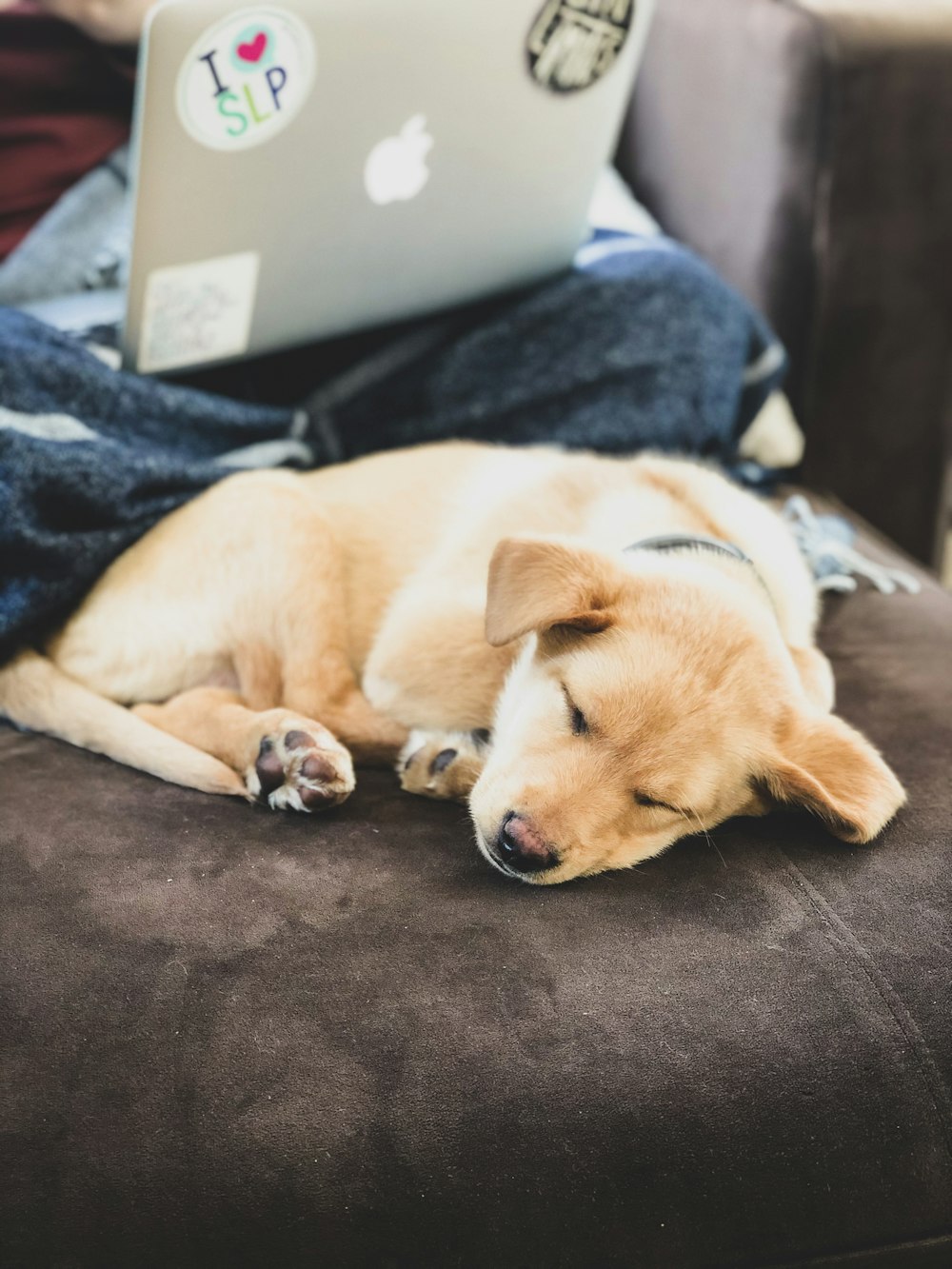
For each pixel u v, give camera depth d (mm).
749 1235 974
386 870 1188
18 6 2127
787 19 2133
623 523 1563
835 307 2250
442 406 1973
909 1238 1015
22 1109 934
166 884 1132
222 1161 922
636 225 2336
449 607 1492
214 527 1548
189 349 1654
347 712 1480
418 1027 999
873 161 2166
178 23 1270
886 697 1577
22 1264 889
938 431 2395
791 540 1738
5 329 1569
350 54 1393
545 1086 973
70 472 1461
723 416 2033
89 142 2107
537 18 1503
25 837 1195
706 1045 1013
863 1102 1011
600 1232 947
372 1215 922
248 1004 1007
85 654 1535
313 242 1583
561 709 1299
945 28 2129
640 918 1144
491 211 1725
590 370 1973
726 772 1273
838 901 1174
